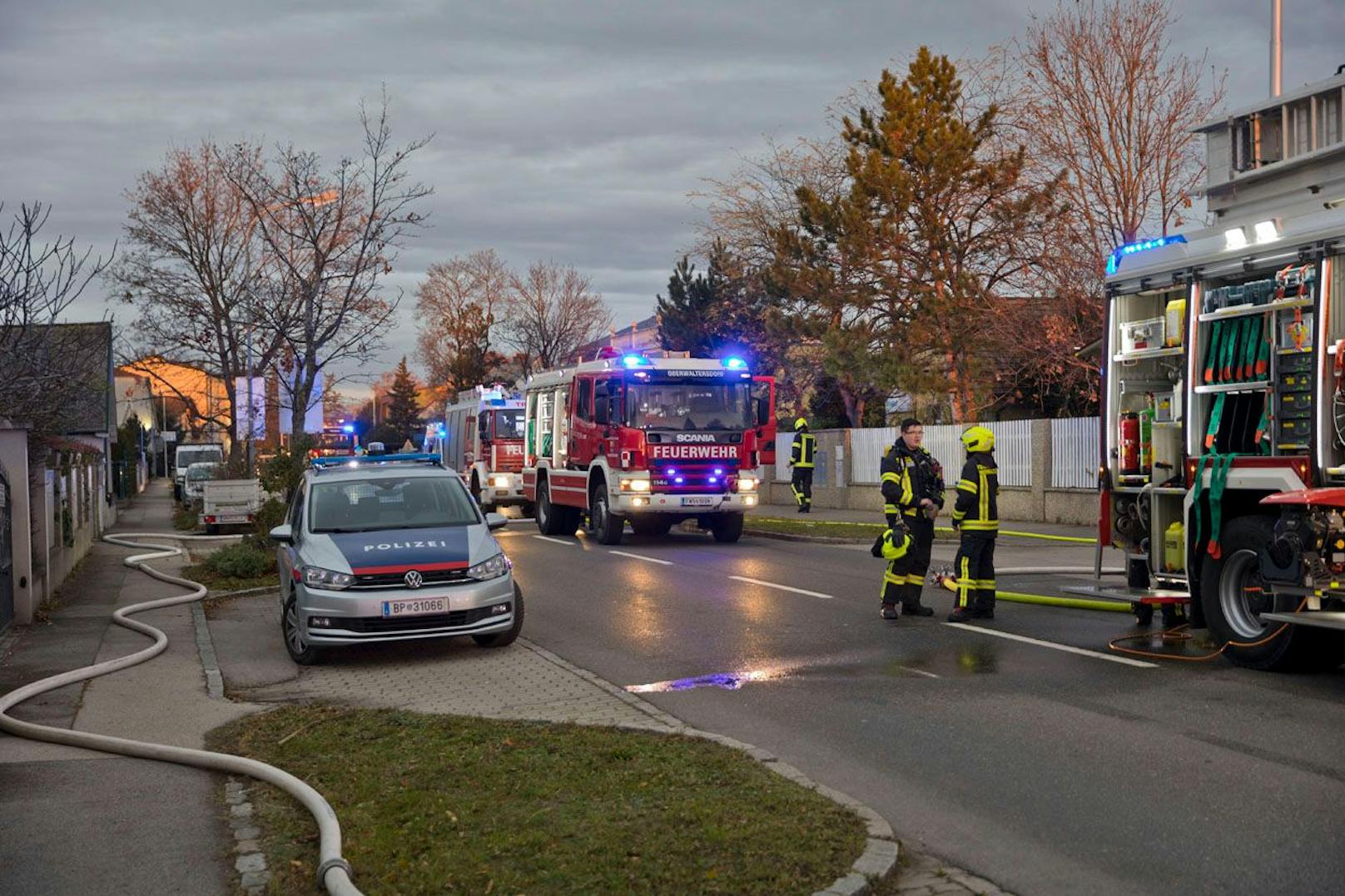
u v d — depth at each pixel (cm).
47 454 1551
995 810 604
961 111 3148
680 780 645
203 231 2895
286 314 2419
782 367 3966
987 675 934
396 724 815
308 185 2455
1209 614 988
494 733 772
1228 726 753
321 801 625
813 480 3334
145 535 2795
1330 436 889
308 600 1055
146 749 756
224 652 1169
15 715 882
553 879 505
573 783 648
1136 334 1107
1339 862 516
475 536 1134
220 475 2989
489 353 6975
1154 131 2461
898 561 1223
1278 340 938
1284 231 928
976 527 1201
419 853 553
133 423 6569
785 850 527
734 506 2103
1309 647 905
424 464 1264
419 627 1060
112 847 586
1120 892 495
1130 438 1115
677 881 497
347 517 1163
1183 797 612
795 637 1130
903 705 841
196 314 2938
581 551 2058
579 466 2269
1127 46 2455
